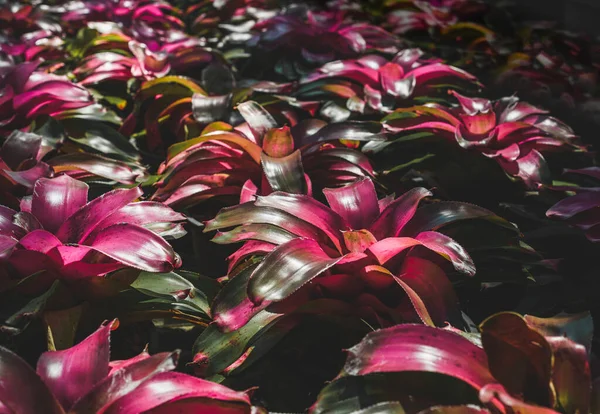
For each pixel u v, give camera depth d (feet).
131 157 11.22
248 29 17.11
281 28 14.92
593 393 5.34
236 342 6.61
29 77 11.03
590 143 12.64
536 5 20.63
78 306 6.96
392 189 10.11
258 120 9.74
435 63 13.62
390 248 6.59
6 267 7.17
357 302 7.06
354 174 9.69
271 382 7.41
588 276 8.64
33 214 7.34
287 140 9.11
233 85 13.21
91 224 7.19
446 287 6.79
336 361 7.45
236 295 6.77
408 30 17.79
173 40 16.85
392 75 12.53
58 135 10.40
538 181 9.45
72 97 10.71
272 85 12.67
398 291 7.09
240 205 7.48
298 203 7.18
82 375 5.33
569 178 11.08
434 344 5.40
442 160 10.14
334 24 16.33
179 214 7.62
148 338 7.98
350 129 9.62
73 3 20.07
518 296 8.63
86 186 7.72
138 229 6.92
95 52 15.49
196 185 9.35
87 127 11.30
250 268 6.93
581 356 4.98
